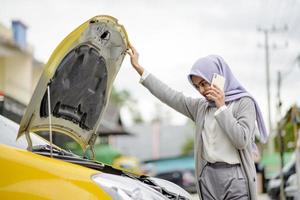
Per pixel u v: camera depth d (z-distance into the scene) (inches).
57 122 168.7
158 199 148.9
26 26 965.8
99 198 136.8
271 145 861.2
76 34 153.8
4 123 186.1
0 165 134.9
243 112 176.6
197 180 182.5
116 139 1513.3
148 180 178.5
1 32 908.6
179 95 195.0
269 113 1460.4
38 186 134.9
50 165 138.6
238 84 181.0
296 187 439.2
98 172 146.7
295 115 480.4
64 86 160.6
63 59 154.1
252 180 177.3
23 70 935.0
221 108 171.8
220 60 179.9
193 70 177.9
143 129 1662.2
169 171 919.7
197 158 182.4
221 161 176.6
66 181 136.9
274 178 633.6
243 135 171.8
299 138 433.1
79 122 178.1
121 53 175.2
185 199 178.9
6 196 133.2
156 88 196.5
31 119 155.0
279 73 691.4
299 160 426.6
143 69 195.9
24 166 136.0
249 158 177.8
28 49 927.0
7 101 405.4
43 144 186.7
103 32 163.8
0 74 919.7
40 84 151.0
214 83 173.9
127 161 811.4
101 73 173.3
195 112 190.7
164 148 1605.6
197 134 183.6
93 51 164.4
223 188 176.7
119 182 144.8
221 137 177.8
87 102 175.8
